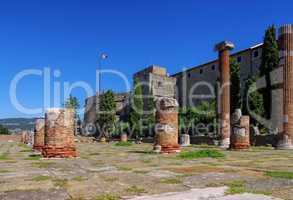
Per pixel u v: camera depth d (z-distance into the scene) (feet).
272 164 55.98
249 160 64.90
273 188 31.45
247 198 27.14
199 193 29.35
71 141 74.69
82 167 53.72
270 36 196.13
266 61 194.90
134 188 32.86
